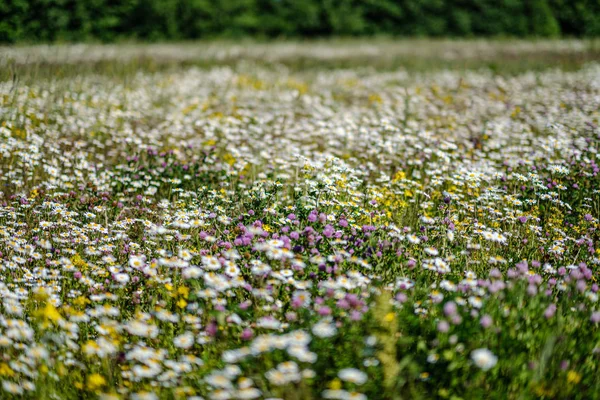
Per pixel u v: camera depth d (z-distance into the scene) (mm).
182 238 4598
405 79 14883
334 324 3205
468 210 5680
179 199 5965
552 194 5754
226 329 3400
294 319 3426
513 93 12125
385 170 7164
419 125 9070
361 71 16641
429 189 6480
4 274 4273
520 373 2928
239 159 7168
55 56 12875
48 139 7555
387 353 2941
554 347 3094
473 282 3693
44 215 5352
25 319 3717
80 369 3273
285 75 15336
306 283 3641
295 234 4152
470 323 3258
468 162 6977
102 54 14836
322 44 26266
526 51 21281
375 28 34062
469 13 33000
